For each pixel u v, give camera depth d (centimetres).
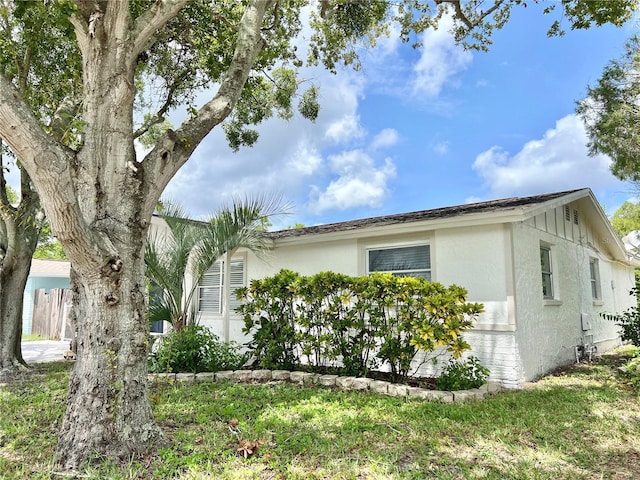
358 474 347
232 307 1055
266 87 1070
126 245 396
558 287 895
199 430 455
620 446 414
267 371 750
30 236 890
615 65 1019
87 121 406
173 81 912
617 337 1307
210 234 800
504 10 970
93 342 377
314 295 743
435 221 737
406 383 665
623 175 1053
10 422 493
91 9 409
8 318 849
